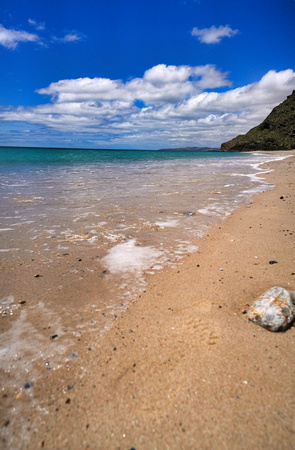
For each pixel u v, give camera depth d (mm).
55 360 2133
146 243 4684
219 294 2994
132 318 2648
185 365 2035
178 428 1573
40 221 5902
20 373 2008
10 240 4734
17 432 1590
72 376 1984
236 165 23938
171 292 3104
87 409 1725
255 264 3678
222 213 6680
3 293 3059
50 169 19125
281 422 1562
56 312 2746
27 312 2738
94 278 3455
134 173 16969
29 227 5477
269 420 1580
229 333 2350
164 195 9156
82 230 5328
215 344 2230
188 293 3055
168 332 2416
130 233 5191
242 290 3061
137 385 1889
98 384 1911
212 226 5621
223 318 2562
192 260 3979
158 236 5043
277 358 2047
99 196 8898
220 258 3977
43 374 2000
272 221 5715
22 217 6211
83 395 1828
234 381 1862
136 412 1689
